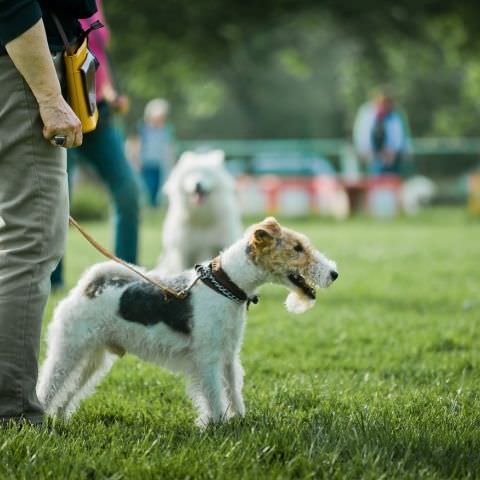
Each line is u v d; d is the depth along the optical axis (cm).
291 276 761
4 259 670
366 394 859
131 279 773
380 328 1255
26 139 656
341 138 8494
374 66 6575
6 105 652
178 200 1666
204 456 602
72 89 680
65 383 765
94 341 764
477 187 4184
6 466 580
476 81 7669
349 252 2373
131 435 674
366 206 4194
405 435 658
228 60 6444
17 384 673
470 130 8362
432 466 596
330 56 8062
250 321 1309
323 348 1136
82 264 2016
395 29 6038
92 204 3950
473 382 933
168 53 5872
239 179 4566
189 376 749
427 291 1625
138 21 5544
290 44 7544
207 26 5666
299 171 5300
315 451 614
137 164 4319
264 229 747
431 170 5391
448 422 715
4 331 667
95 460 595
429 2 5734
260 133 8556
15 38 632
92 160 1321
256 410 787
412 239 2825
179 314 741
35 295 672
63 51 681
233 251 754
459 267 2008
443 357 1061
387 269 1975
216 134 8638
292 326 1267
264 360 1045
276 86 8362
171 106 8400
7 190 666
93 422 755
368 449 614
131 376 943
